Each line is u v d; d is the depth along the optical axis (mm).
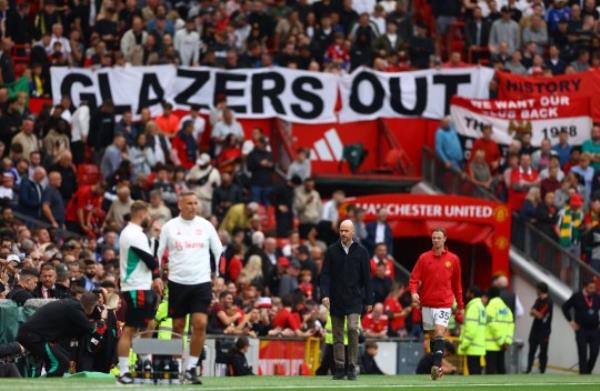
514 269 125562
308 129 135750
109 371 77188
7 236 91750
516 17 146375
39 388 59250
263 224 120438
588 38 145125
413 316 109312
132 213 66125
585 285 109062
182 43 133625
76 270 84750
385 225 117875
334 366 77500
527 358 119688
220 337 93750
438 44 145625
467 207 121625
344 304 75625
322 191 135750
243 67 133875
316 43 138250
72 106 127625
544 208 125312
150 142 119562
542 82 136375
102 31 132625
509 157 130000
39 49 127750
